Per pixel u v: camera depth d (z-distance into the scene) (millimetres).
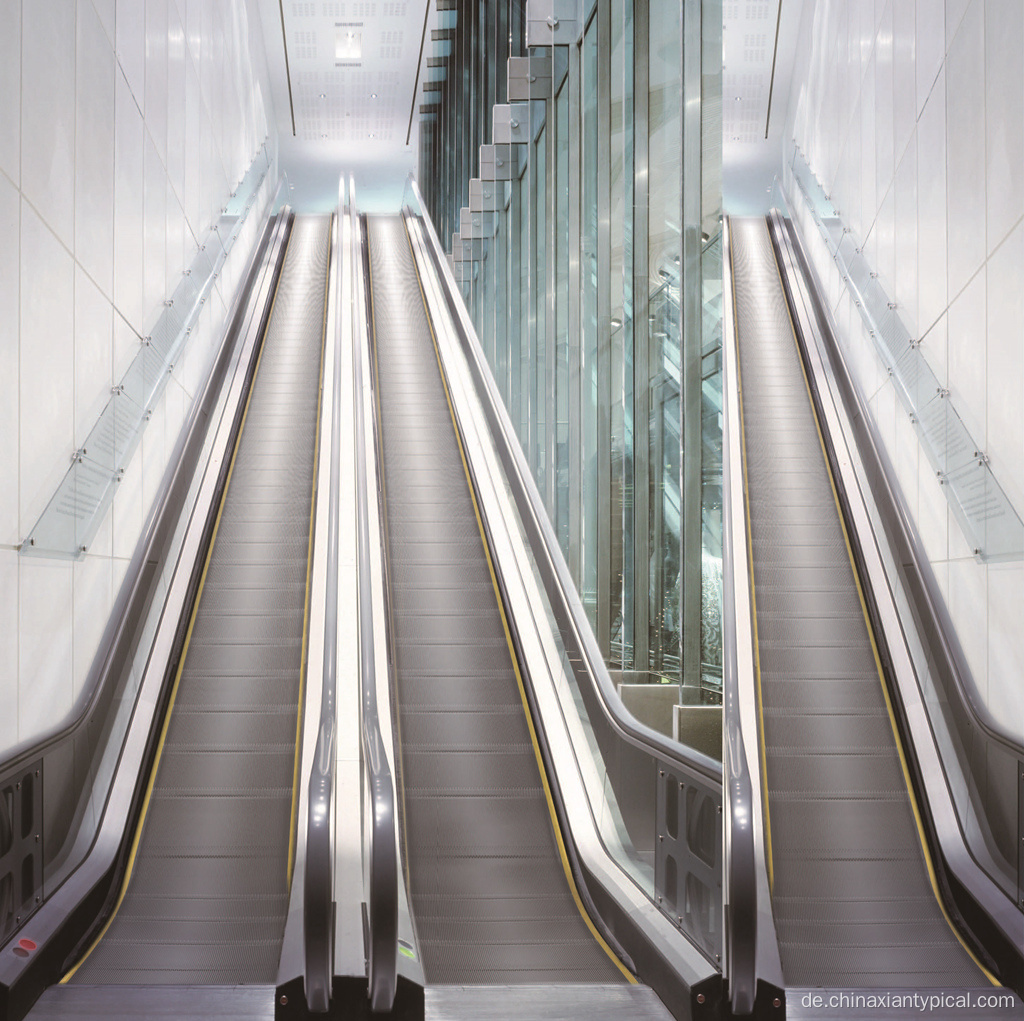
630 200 6477
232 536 7652
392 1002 3203
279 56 20609
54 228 4926
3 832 3602
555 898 4496
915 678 5465
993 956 3871
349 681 5918
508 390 10039
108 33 6012
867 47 8625
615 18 6875
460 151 16828
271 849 4719
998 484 4746
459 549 7562
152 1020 3295
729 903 3152
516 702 5902
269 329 12180
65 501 4918
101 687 4934
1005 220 4855
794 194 13164
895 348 6930
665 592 5758
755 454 8055
